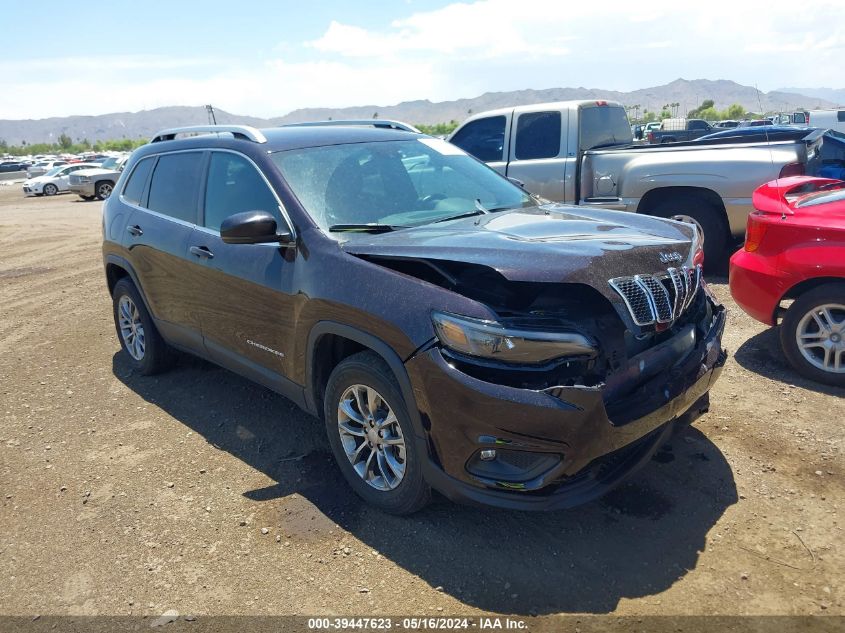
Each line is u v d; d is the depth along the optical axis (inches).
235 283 158.9
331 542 127.6
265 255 151.0
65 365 232.8
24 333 274.5
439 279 128.3
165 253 183.9
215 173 172.6
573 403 107.7
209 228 171.8
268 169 154.9
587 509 133.3
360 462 138.4
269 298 149.3
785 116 676.1
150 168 202.7
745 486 138.1
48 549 130.7
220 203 168.9
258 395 196.5
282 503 141.5
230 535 131.6
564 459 109.7
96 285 364.2
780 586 110.0
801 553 117.6
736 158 278.4
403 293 121.3
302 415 181.9
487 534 127.3
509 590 112.7
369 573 118.9
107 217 216.8
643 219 150.9
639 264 119.9
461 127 355.3
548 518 131.3
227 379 210.1
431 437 117.8
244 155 163.3
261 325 154.4
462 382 111.3
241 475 153.6
